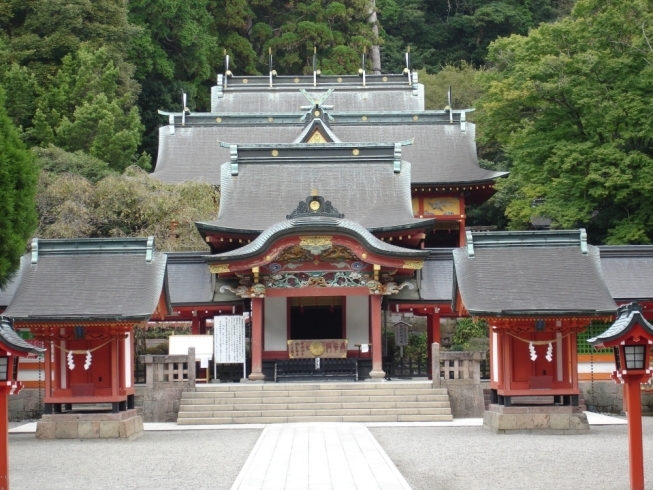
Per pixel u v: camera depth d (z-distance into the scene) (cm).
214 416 3284
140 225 4806
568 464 2173
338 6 9300
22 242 3300
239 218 4644
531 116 5709
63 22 7188
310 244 3697
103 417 2838
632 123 4953
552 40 5353
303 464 2172
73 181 4816
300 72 9419
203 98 9025
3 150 3253
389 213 4703
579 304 2834
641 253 3997
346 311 4109
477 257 3011
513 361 2931
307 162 4953
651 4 5291
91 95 6638
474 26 10312
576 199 5128
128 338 3017
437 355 3412
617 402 3688
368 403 3331
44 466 2242
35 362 3700
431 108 8831
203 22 8819
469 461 2241
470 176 5866
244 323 3716
